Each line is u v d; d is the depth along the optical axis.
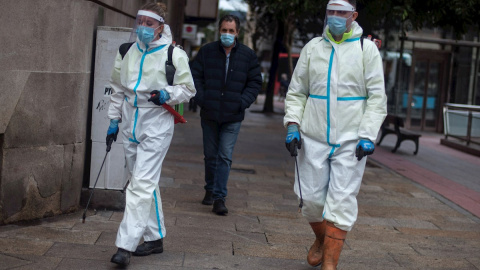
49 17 4.96
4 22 4.48
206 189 6.47
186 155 10.09
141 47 4.21
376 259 4.91
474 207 7.63
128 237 4.07
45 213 5.24
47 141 5.12
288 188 7.97
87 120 5.71
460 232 6.18
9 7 4.51
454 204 7.70
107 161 5.65
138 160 4.23
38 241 4.60
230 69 6.02
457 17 9.70
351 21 3.98
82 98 5.46
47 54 4.99
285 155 11.27
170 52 4.21
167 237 5.05
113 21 6.55
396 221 6.51
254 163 9.98
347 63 4.02
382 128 14.62
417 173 10.41
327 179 4.16
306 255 4.85
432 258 5.05
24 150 4.91
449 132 15.68
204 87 6.12
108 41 5.54
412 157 12.85
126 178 5.76
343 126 4.05
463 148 14.58
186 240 5.01
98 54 5.56
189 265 4.36
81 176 5.64
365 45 4.05
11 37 4.58
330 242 4.05
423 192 8.48
